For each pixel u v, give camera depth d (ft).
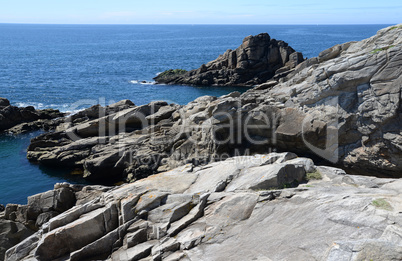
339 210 28.32
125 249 34.40
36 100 173.88
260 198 33.83
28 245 38.68
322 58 94.32
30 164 98.22
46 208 50.31
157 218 36.06
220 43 620.49
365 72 69.21
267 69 208.33
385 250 21.56
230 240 30.96
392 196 28.91
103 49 487.61
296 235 27.94
